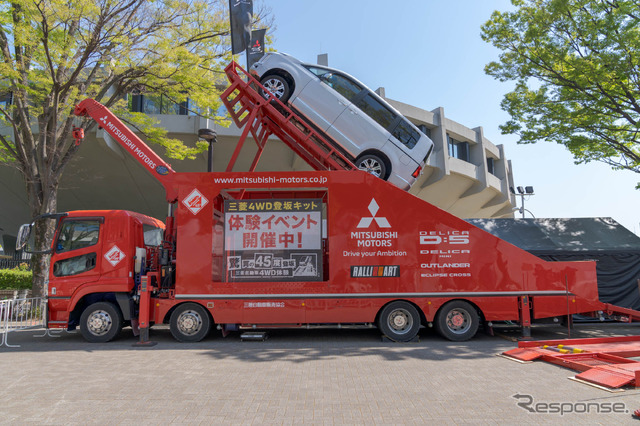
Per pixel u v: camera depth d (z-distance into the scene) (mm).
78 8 10672
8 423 3803
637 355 6461
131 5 11953
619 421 3836
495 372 5668
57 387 4957
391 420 3873
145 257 8656
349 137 9242
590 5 12523
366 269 7980
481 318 8312
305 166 22266
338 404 4336
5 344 7988
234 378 5371
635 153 15148
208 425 3758
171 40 12477
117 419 3904
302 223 8148
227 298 7977
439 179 26828
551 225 12242
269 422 3828
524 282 8062
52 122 13312
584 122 13539
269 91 9031
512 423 3795
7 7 11977
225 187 8211
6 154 14141
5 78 12656
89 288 8125
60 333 9555
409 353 6980
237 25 10609
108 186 23906
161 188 23812
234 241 8125
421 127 26750
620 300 11141
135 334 8211
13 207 26875
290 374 5574
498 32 13852
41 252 8328
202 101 13250
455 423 3795
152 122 14297
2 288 15930
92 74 13477
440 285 7984
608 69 12078
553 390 4816
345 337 8703
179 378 5375
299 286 7992
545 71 13617
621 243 11484
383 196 8117
